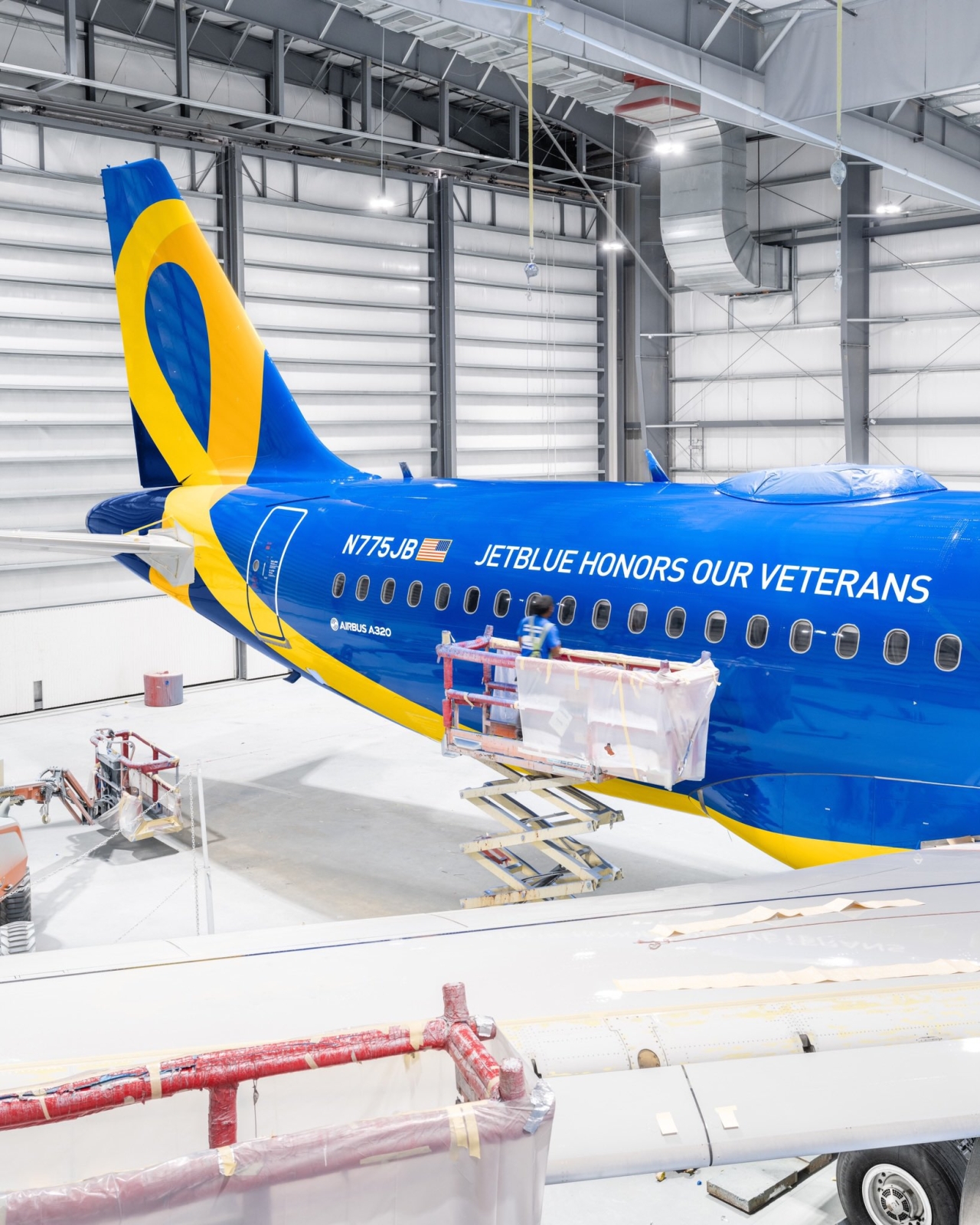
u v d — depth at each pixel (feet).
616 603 34.35
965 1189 19.25
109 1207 8.34
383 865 44.37
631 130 100.83
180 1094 10.21
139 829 44.55
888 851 29.48
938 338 90.27
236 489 49.73
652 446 105.29
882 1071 15.56
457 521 40.47
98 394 73.26
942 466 91.30
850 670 29.48
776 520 32.91
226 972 19.03
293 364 81.66
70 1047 16.03
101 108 68.95
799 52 60.18
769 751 31.45
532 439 99.76
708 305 102.89
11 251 68.23
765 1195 23.57
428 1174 9.02
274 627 46.29
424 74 82.64
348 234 83.92
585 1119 14.56
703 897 24.11
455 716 37.88
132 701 75.15
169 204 50.06
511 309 96.48
